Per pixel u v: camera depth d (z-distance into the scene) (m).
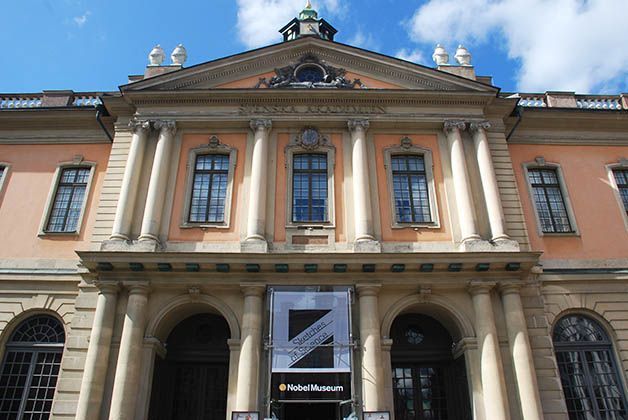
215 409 14.80
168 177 15.72
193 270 13.79
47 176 17.06
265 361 13.27
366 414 11.62
